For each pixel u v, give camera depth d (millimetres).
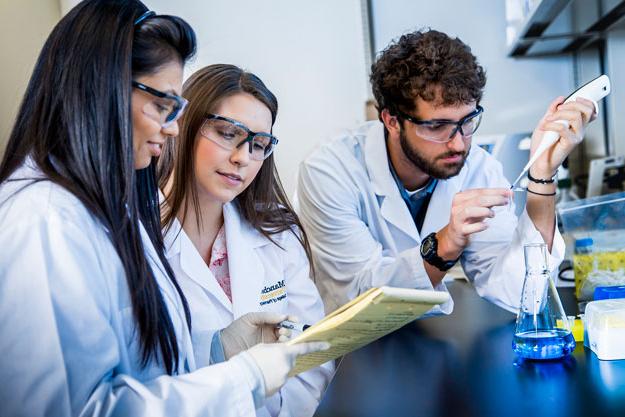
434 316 1743
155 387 961
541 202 1678
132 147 1026
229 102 1451
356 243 1991
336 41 4188
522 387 1104
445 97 1687
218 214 1619
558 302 1243
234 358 1030
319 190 2035
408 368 1284
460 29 3818
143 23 1060
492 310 1773
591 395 1035
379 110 1975
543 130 1631
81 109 994
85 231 976
